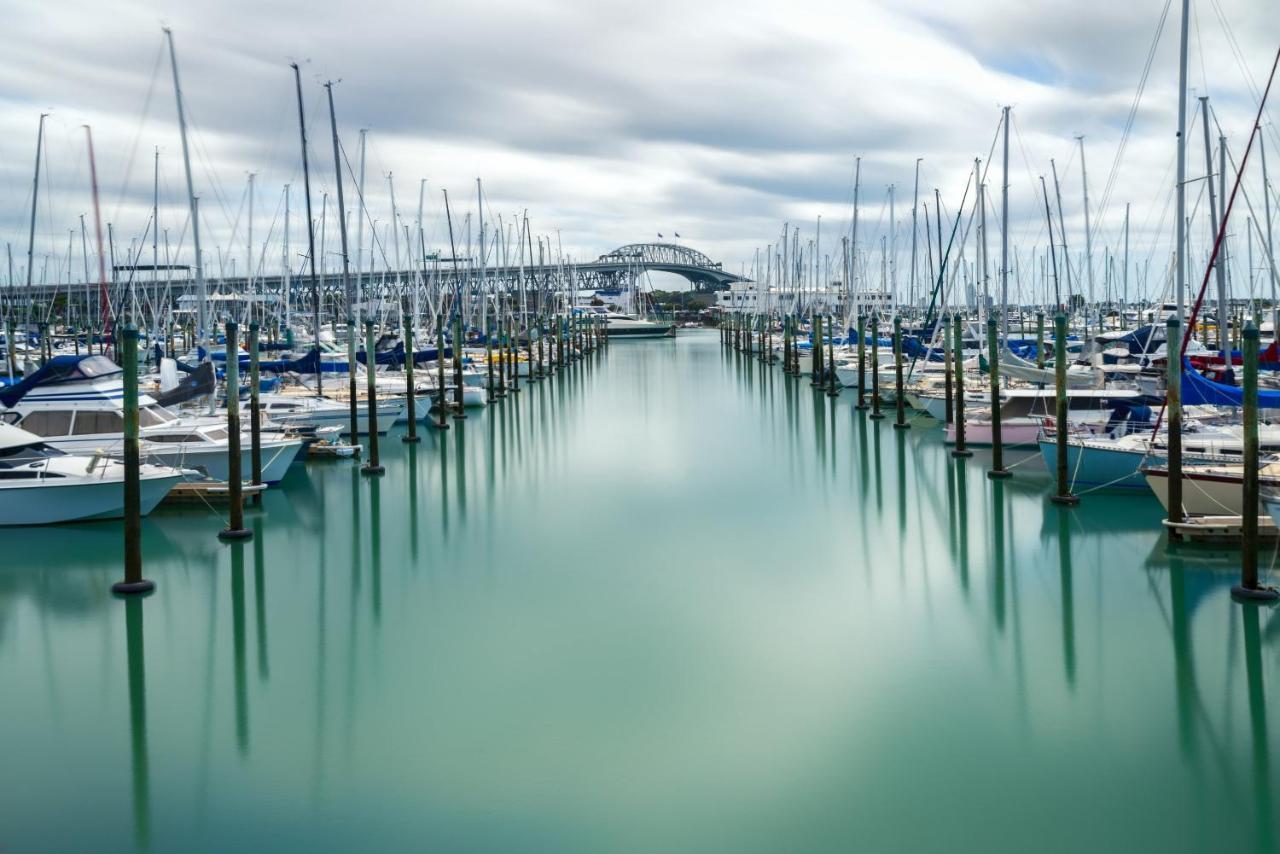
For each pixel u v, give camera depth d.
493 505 30.64
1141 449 28.56
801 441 42.91
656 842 12.33
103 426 29.48
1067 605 20.31
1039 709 15.71
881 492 31.70
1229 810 12.89
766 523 27.98
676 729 15.17
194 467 30.25
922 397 46.97
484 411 55.28
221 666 17.80
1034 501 29.48
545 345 103.50
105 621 20.14
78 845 12.29
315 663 17.88
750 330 111.00
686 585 22.28
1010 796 13.27
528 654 18.22
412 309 77.19
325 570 23.62
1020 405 36.62
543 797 13.31
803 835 12.47
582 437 45.16
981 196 53.03
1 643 18.92
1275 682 16.53
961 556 24.16
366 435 42.25
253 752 14.59
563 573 23.30
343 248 46.66
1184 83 26.80
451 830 12.59
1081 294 92.69
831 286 105.69
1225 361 32.81
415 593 21.91
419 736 14.99
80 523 26.77
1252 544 19.91
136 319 83.31
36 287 85.88
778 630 19.34
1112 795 13.26
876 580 22.45
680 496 31.80
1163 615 19.58
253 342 29.45
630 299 182.38
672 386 71.12
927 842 12.33
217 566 23.88
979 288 58.81
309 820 12.81
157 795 13.41
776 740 14.80
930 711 15.72
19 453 27.11
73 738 15.05
